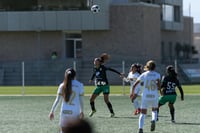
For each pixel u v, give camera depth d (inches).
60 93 1202.6
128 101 2992.1
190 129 1696.6
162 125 1807.3
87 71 5890.8
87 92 3804.1
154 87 1528.1
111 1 6707.7
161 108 2519.7
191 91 3939.5
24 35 6801.2
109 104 2110.0
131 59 6643.7
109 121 1943.9
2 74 5974.4
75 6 6599.4
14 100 3144.7
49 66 6003.9
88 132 502.6
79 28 6584.6
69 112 1159.6
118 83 5565.9
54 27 6628.9
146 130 1665.8
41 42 6766.7
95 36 6727.4
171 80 1855.3
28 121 1977.1
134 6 6633.9
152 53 6988.2
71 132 501.4
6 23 6678.2
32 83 5900.6
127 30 6648.6
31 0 6658.5
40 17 6633.9
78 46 6815.9
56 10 6628.9
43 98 3294.8
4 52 6830.7
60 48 6747.1
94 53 6727.4
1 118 2097.7
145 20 6727.4
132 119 2017.7
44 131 1670.8
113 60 6628.9
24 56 6801.2
